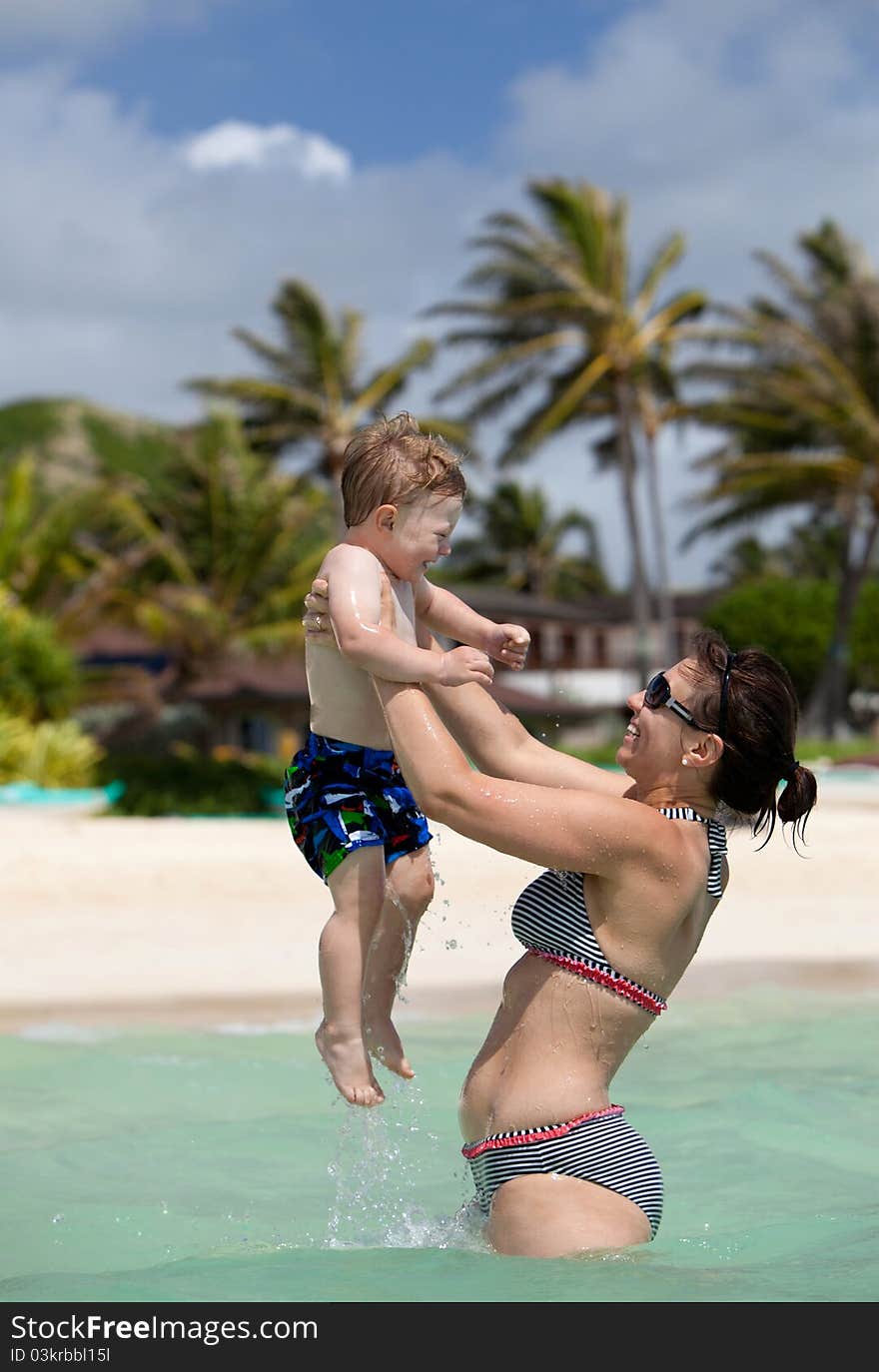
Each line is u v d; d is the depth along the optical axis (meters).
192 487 42.75
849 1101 5.26
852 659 52.94
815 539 84.88
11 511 37.25
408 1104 5.29
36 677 30.59
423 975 8.39
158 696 38.59
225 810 21.89
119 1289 3.13
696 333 41.41
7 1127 5.03
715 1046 6.30
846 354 41.91
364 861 3.27
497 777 3.40
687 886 3.25
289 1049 6.41
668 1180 4.27
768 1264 3.27
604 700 60.47
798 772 3.34
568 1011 3.27
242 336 43.72
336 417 44.00
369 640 3.11
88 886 11.90
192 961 8.94
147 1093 5.55
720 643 3.42
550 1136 3.25
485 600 60.03
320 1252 3.40
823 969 8.38
